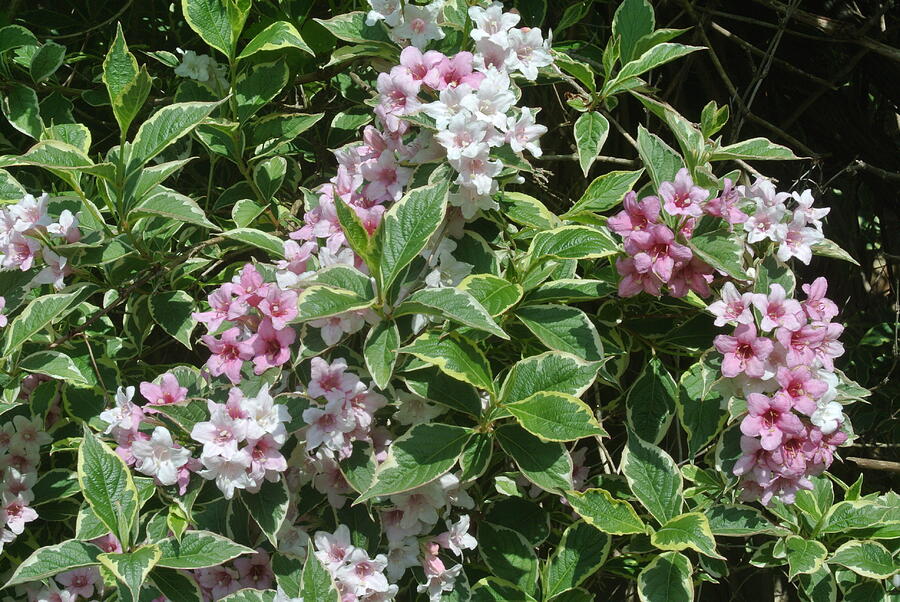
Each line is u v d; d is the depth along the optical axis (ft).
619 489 3.71
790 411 3.41
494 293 3.41
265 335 3.35
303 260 3.48
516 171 3.50
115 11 4.24
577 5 4.10
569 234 3.48
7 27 3.87
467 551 3.73
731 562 4.45
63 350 3.70
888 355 4.72
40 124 3.87
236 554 3.34
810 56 4.56
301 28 3.97
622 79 3.77
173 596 3.39
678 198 3.43
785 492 3.44
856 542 3.61
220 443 3.27
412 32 3.57
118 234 3.64
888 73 4.56
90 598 3.64
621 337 3.75
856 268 4.77
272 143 3.89
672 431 4.10
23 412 3.64
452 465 3.34
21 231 3.53
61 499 3.64
